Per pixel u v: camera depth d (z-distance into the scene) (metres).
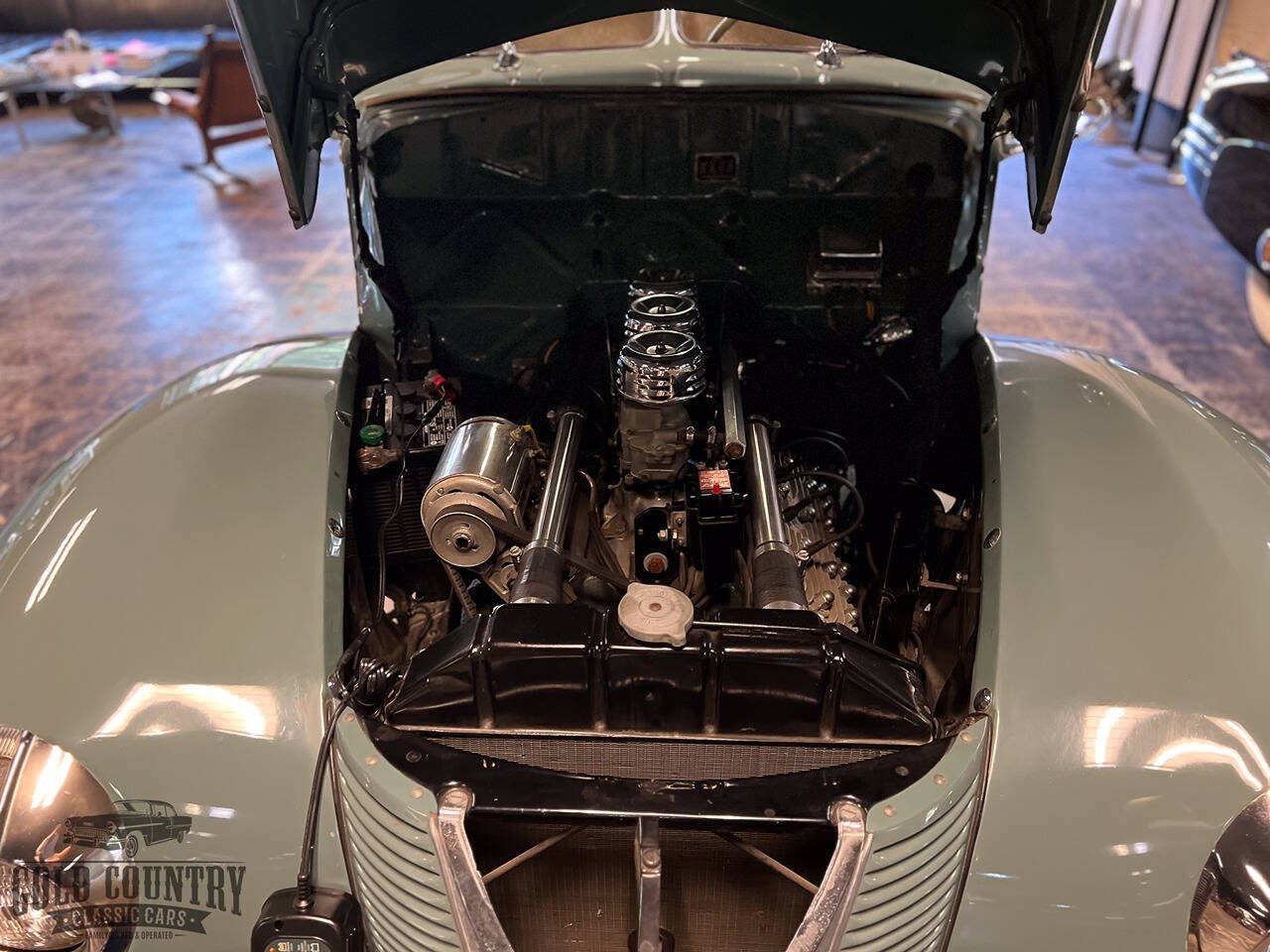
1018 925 1.38
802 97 2.09
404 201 2.21
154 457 1.78
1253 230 5.14
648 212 2.23
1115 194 7.45
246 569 1.59
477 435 1.88
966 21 1.59
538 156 2.16
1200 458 1.76
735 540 1.88
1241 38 7.03
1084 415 1.87
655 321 2.00
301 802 1.42
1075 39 1.38
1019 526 1.65
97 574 1.57
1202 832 1.35
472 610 1.92
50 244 6.77
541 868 1.42
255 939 1.40
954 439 2.23
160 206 7.50
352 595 1.92
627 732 1.38
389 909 1.36
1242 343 5.24
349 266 6.32
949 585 1.95
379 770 1.35
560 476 1.90
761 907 1.44
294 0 1.47
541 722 1.39
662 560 1.82
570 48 2.24
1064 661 1.46
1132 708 1.41
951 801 1.32
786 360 2.38
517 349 2.42
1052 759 1.39
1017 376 2.02
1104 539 1.61
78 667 1.47
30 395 4.80
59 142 9.36
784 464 2.19
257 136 8.43
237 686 1.47
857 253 2.17
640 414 1.90
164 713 1.44
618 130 2.13
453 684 1.37
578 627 1.37
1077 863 1.36
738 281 2.30
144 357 5.18
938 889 1.33
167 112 10.38
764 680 1.34
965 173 2.12
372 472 2.11
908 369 2.34
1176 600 1.52
